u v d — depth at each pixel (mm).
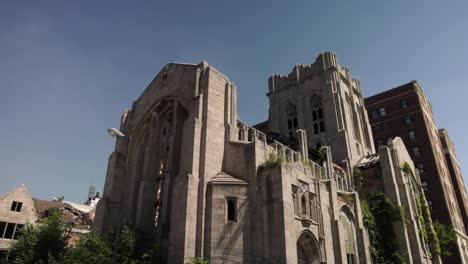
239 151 32906
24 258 33719
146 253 31000
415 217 51750
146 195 37656
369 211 46938
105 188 41750
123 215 40344
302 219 31484
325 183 38500
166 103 41031
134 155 44031
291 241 27906
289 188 30062
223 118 35375
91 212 63094
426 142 85812
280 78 77125
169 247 28438
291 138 53688
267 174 30484
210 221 29219
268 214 29062
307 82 71500
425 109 94438
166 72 41688
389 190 49781
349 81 71875
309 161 40531
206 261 27172
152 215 37125
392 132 91500
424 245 50312
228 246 28250
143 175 38719
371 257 42625
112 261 27141
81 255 30453
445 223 75938
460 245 70938
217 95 35688
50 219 39031
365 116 72938
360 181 53656
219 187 30391
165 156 39219
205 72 36312
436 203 78812
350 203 42062
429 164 83312
